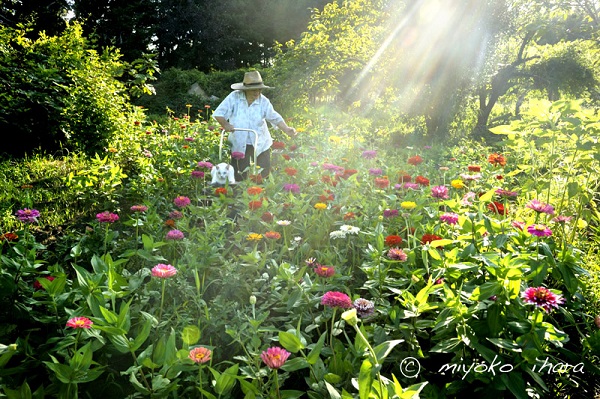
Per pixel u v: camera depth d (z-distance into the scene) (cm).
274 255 332
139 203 484
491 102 1781
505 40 1359
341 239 359
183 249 328
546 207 277
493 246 252
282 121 548
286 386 228
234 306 255
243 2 3844
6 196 503
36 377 213
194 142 769
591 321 265
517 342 207
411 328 230
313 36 1366
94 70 796
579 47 1789
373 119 1320
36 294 219
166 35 3734
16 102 740
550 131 384
